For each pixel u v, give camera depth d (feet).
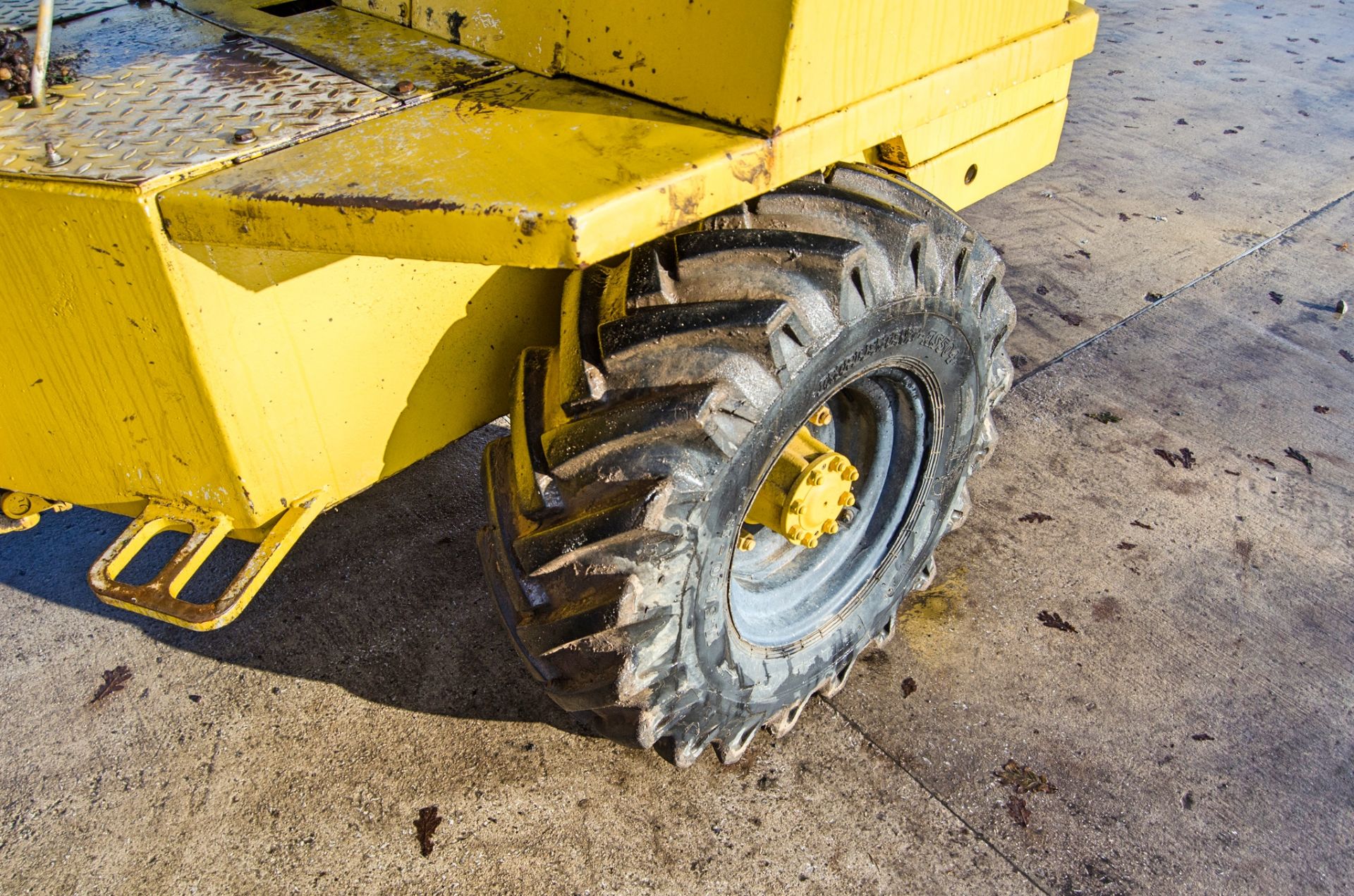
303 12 7.16
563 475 5.84
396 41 6.55
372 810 7.66
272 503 5.93
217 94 5.79
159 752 8.13
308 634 9.14
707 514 5.78
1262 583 9.70
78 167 4.97
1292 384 12.53
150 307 5.14
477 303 6.47
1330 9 26.13
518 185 4.64
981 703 8.49
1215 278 14.71
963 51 6.15
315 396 5.83
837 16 5.01
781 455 6.75
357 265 5.65
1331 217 16.46
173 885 7.20
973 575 9.74
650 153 4.94
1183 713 8.42
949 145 7.89
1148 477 11.00
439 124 5.37
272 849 7.41
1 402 6.22
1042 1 6.69
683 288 5.84
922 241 6.37
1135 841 7.47
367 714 8.40
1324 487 10.89
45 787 7.88
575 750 8.09
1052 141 9.28
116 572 5.84
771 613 7.60
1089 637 9.11
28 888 7.19
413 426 6.50
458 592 9.54
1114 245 15.55
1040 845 7.43
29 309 5.57
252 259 5.19
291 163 5.01
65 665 8.87
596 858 7.31
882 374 6.86
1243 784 7.86
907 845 7.41
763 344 5.59
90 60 6.29
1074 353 13.02
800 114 5.14
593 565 5.76
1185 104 20.66
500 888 7.13
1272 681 8.71
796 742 8.16
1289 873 7.25
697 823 7.54
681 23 5.16
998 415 11.92
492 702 8.50
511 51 6.11
